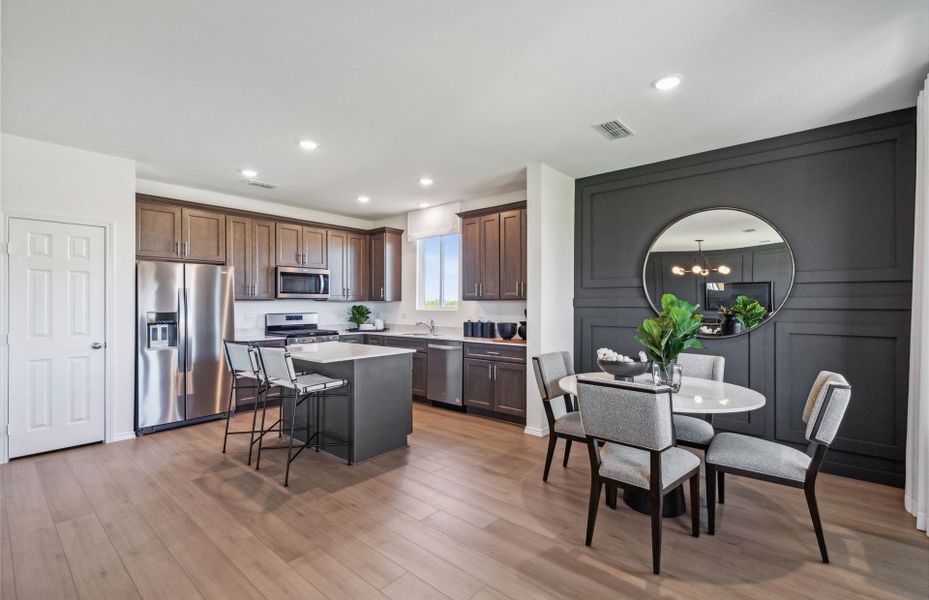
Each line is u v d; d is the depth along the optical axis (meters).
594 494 2.17
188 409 4.20
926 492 2.29
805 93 2.65
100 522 2.37
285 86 2.56
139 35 2.07
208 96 2.68
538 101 2.75
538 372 2.97
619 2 1.84
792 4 1.85
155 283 3.98
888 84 2.54
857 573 1.96
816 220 3.20
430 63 2.32
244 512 2.50
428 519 2.44
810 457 2.23
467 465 3.25
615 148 3.58
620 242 4.16
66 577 1.91
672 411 2.07
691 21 1.96
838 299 3.12
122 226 3.77
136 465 3.19
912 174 2.84
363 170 4.19
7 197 3.23
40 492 2.73
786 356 3.31
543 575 1.95
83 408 3.58
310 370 3.61
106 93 2.63
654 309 3.92
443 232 5.64
